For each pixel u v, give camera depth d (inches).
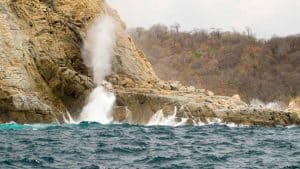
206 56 6466.5
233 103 2273.6
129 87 2375.7
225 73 6058.1
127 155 1225.4
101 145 1389.0
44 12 2402.8
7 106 2044.8
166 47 6614.2
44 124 2059.5
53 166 1065.5
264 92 5541.3
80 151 1267.2
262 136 1760.6
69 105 2240.4
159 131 1817.2
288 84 5679.1
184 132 1804.9
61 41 2385.6
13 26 2236.7
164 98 2151.8
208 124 2116.1
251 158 1229.1
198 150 1343.5
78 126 1980.8
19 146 1346.0
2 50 2144.4
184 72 6112.2
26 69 2191.2
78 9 2479.1
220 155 1258.6
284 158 1240.8
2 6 2252.7
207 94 2394.2
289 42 6653.5
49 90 2246.6
